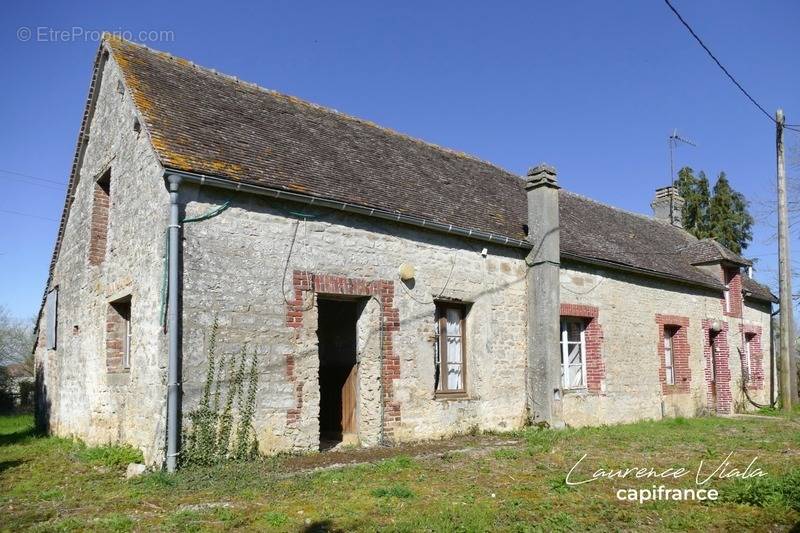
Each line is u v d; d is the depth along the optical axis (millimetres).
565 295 14547
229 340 8969
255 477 7746
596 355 15250
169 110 10062
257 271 9391
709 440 11617
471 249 12672
